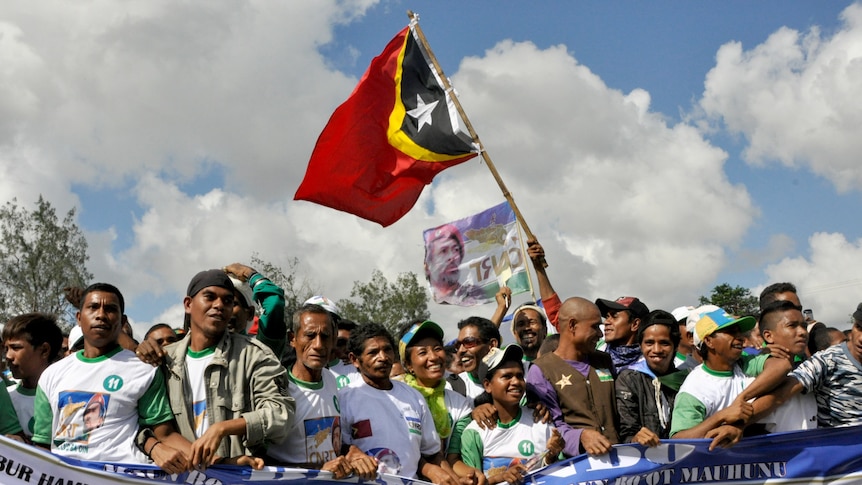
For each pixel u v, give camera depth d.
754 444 5.52
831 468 5.50
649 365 6.16
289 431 5.07
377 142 9.12
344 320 7.14
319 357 5.30
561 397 5.70
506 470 5.63
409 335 6.24
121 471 4.78
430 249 10.39
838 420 5.67
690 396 5.64
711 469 5.47
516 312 8.11
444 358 6.21
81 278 49.69
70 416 4.91
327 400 5.41
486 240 10.20
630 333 7.01
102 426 4.91
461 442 5.98
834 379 5.69
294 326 5.44
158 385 5.06
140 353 5.04
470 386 7.32
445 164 9.13
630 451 5.43
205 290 5.17
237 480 4.91
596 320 5.85
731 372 5.77
